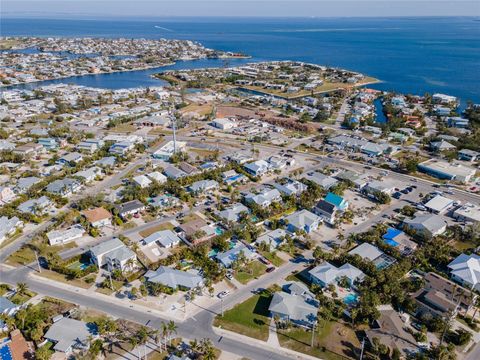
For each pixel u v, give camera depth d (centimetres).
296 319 9100
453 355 8119
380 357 8300
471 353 8475
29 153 19250
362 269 10969
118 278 10638
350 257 11306
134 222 13650
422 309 9525
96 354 8138
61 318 9088
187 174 17262
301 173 18000
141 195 15038
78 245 12256
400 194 16075
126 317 9300
